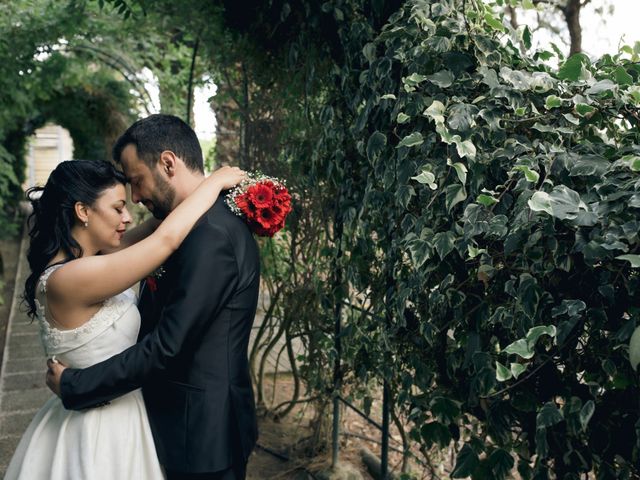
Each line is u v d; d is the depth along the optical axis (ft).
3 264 21.95
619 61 4.48
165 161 4.40
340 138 6.42
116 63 20.01
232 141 12.21
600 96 4.07
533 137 4.38
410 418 4.99
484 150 4.32
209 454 4.12
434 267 4.59
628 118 4.03
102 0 9.84
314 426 8.66
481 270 4.10
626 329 3.22
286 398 10.69
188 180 4.50
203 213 4.21
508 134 4.39
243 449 4.35
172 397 4.27
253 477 8.09
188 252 4.05
